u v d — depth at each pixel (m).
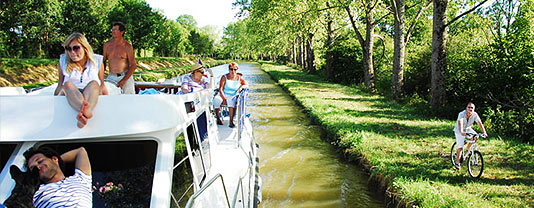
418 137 10.62
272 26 33.12
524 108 11.84
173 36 87.94
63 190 2.88
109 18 47.31
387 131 11.41
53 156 2.91
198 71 7.48
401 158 8.54
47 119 2.96
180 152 3.57
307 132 12.94
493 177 7.25
